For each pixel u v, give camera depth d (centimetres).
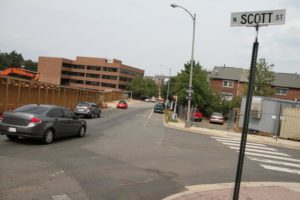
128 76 14150
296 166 1338
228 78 6706
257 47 539
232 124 3325
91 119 2939
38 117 1270
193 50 2919
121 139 1650
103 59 13238
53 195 678
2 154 1034
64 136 1456
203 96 5175
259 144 2086
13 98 2491
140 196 728
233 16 570
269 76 5028
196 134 2377
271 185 918
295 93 6319
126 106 6253
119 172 935
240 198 740
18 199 635
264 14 537
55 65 12862
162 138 1869
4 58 14862
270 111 2823
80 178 831
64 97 3634
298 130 2584
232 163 1248
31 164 931
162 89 8944
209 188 830
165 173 976
